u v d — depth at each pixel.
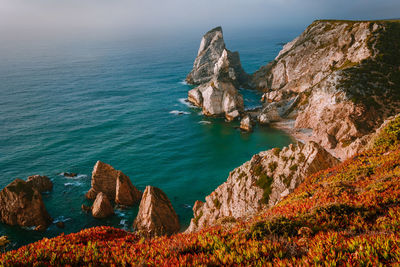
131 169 64.69
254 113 99.12
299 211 11.73
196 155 72.00
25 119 98.62
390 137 24.20
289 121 90.19
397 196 10.84
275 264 6.71
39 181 53.06
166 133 86.56
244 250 7.80
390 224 8.25
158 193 41.53
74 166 64.88
